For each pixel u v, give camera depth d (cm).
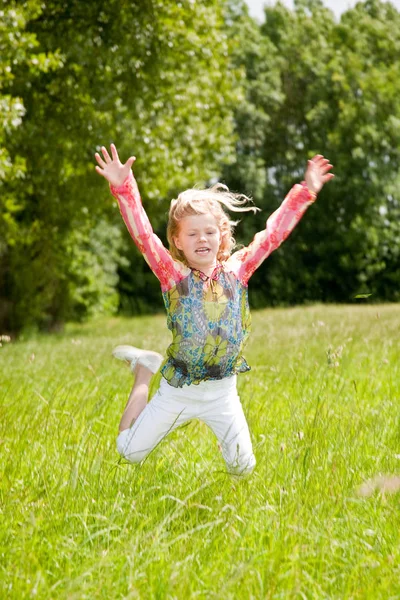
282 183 4850
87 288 3875
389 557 335
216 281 445
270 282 4744
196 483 434
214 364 439
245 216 4647
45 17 1950
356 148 4559
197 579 316
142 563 338
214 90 2206
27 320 2806
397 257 4647
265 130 4769
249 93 4697
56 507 399
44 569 338
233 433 452
